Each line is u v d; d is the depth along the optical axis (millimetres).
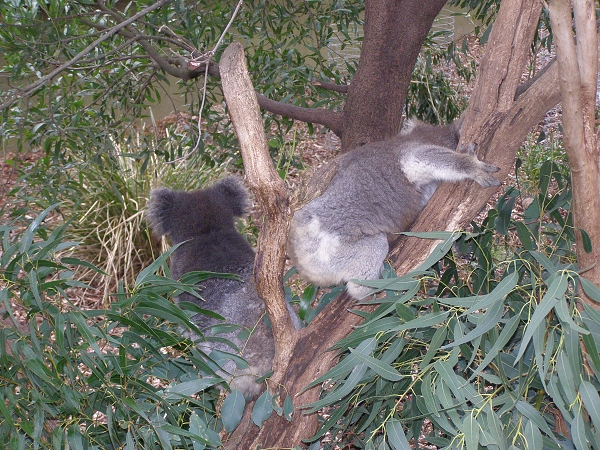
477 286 2809
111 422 2578
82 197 4082
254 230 3779
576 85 2479
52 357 2650
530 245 2766
